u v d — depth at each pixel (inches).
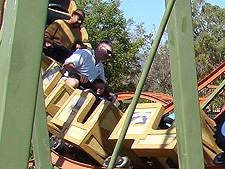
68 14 268.2
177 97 94.7
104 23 668.1
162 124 160.6
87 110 158.2
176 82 95.0
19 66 68.6
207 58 973.2
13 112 67.4
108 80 645.9
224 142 107.0
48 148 123.3
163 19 85.0
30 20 70.0
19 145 67.6
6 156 66.4
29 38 69.7
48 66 195.2
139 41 684.7
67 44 246.1
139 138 128.2
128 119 89.8
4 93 67.0
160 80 1103.6
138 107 142.2
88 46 257.0
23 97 68.5
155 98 319.0
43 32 70.9
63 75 197.3
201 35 992.2
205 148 129.6
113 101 211.5
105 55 201.2
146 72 87.0
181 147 93.4
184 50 94.7
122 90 663.1
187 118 93.2
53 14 259.3
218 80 830.5
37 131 123.0
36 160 123.1
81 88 193.8
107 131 148.1
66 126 157.0
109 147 148.1
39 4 70.7
